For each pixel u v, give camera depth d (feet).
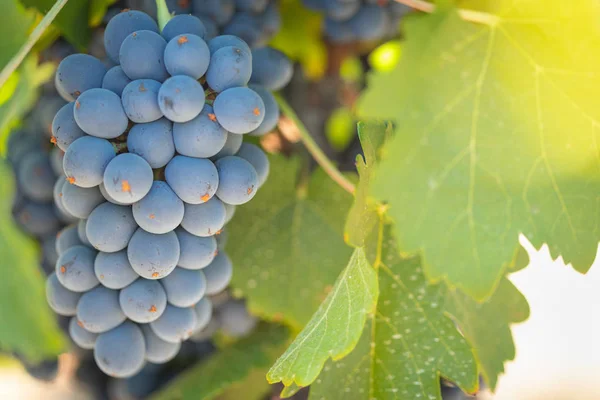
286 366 1.25
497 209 1.32
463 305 1.43
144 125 1.18
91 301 1.24
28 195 1.52
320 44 1.76
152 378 1.67
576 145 1.34
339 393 1.36
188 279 1.25
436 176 1.32
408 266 1.40
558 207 1.33
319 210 1.57
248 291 1.54
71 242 1.28
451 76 1.33
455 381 1.37
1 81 1.21
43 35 1.40
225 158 1.22
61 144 1.21
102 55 1.38
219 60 1.19
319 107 1.82
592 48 1.33
